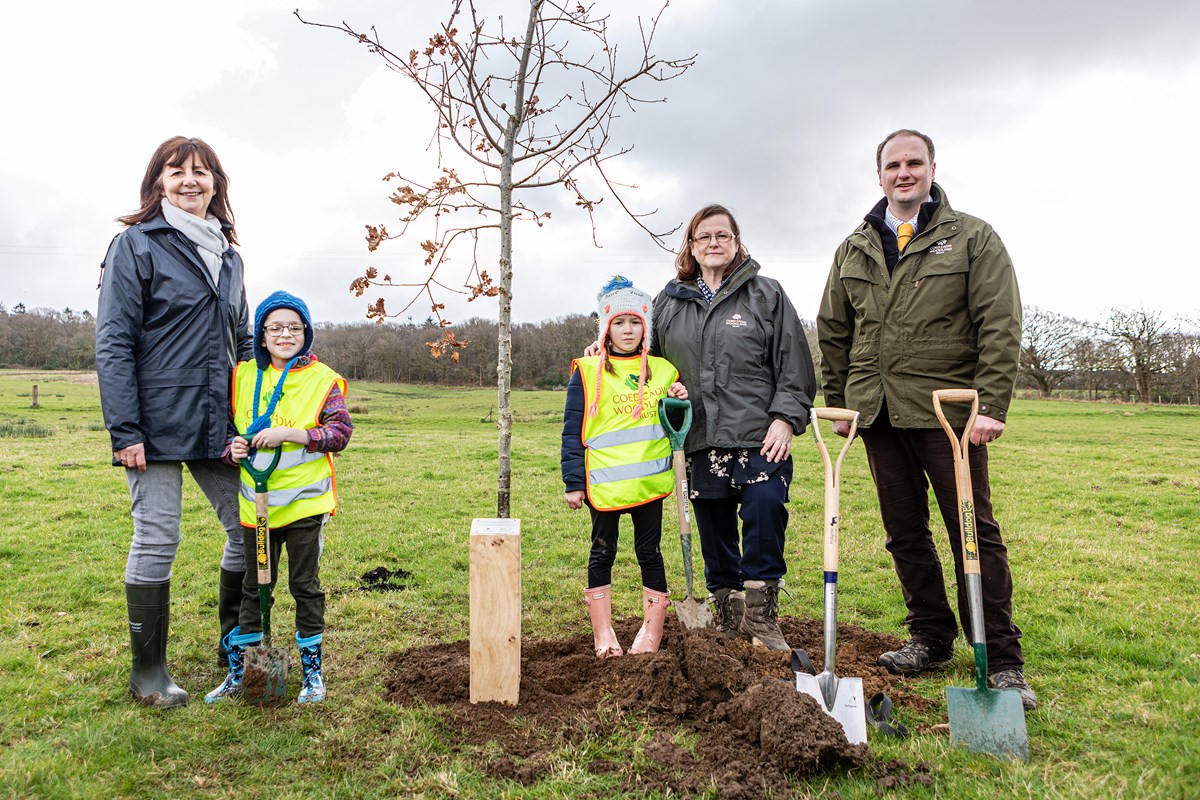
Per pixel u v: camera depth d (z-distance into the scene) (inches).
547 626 177.6
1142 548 271.9
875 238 143.4
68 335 2928.2
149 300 126.0
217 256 132.1
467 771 104.8
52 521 303.3
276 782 102.1
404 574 228.5
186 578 216.2
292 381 133.6
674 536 292.0
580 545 274.7
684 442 149.1
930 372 136.6
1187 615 182.2
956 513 136.3
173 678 140.7
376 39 136.7
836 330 155.3
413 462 539.8
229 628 142.8
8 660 144.2
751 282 151.7
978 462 132.6
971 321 136.1
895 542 148.2
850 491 410.9
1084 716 120.4
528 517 333.7
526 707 124.0
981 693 111.4
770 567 143.0
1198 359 1739.7
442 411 1451.8
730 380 146.1
